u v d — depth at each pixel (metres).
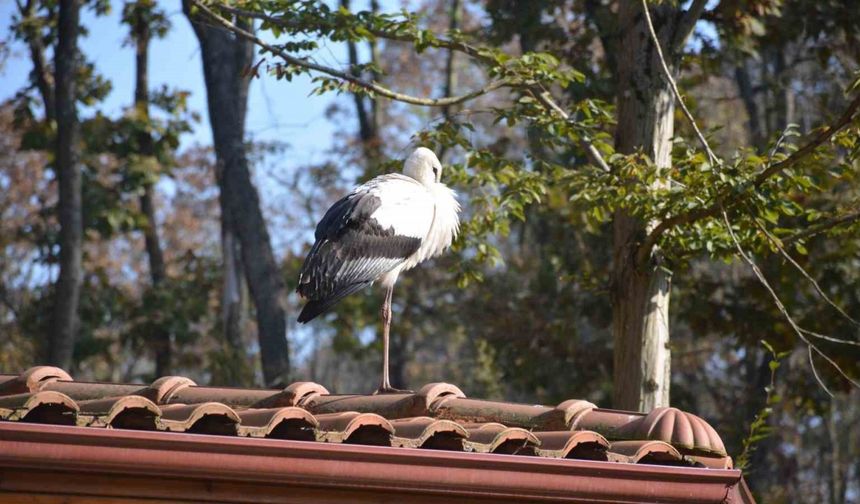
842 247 15.45
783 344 16.61
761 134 22.77
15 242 28.02
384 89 11.31
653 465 5.12
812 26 16.45
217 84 21.86
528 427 5.85
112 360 25.19
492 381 23.44
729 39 14.25
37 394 4.84
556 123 11.30
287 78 11.36
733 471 5.18
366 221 8.48
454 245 12.33
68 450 4.56
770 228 11.54
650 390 10.80
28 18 22.44
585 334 23.53
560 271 20.45
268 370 21.25
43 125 23.00
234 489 4.84
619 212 11.18
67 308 20.47
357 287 8.37
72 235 20.53
